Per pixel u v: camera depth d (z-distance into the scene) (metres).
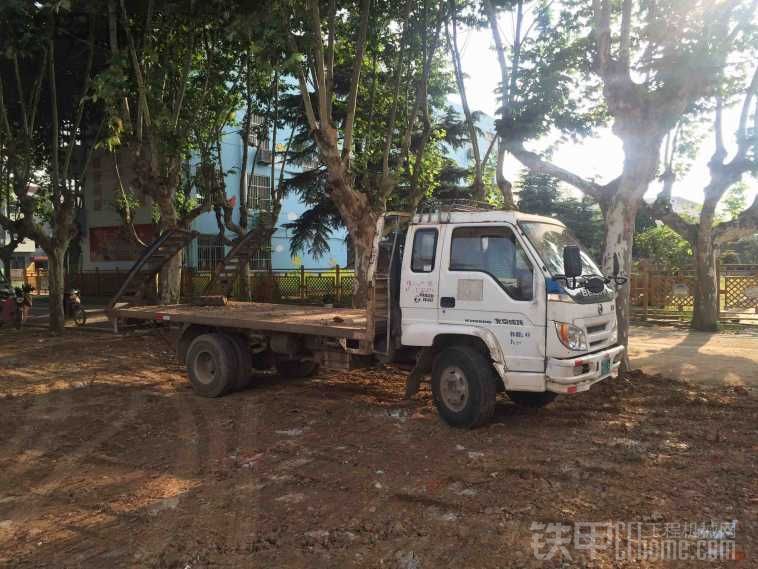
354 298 11.58
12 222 15.56
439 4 12.94
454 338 6.59
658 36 8.88
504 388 6.55
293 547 3.85
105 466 5.52
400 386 8.73
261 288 20.33
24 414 7.50
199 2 12.08
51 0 11.64
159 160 13.78
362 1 11.61
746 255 33.94
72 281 27.56
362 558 3.69
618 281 7.10
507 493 4.64
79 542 4.00
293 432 6.47
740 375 9.10
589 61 10.54
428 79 15.41
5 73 15.95
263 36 9.80
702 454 5.50
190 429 6.68
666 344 12.50
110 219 27.03
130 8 13.24
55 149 15.03
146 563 3.69
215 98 15.84
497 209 7.36
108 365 10.88
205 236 25.88
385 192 13.10
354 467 5.32
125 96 13.26
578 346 5.99
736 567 3.51
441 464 5.34
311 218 22.30
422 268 6.75
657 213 15.62
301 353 8.12
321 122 10.96
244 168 17.44
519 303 6.05
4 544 4.01
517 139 10.38
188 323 8.92
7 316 16.52
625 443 5.84
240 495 4.73
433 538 3.93
